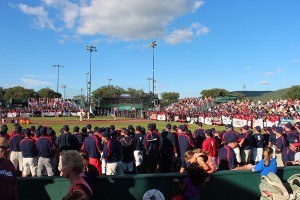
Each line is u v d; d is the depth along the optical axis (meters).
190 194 5.87
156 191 6.07
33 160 10.48
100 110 72.50
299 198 6.21
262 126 34.78
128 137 11.42
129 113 66.19
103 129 11.74
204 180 6.20
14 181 4.47
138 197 6.01
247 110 45.25
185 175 6.19
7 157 4.47
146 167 12.02
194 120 46.22
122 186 5.97
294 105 44.94
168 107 73.12
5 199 4.25
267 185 6.30
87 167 5.64
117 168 9.67
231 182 6.50
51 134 12.13
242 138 13.12
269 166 6.55
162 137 11.98
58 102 81.69
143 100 79.50
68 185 5.80
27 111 64.12
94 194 5.85
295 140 9.50
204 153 6.80
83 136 11.86
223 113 42.50
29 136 10.55
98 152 9.84
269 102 54.44
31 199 5.73
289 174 7.05
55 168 10.86
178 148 11.71
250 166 7.64
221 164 8.34
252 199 6.62
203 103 66.06
